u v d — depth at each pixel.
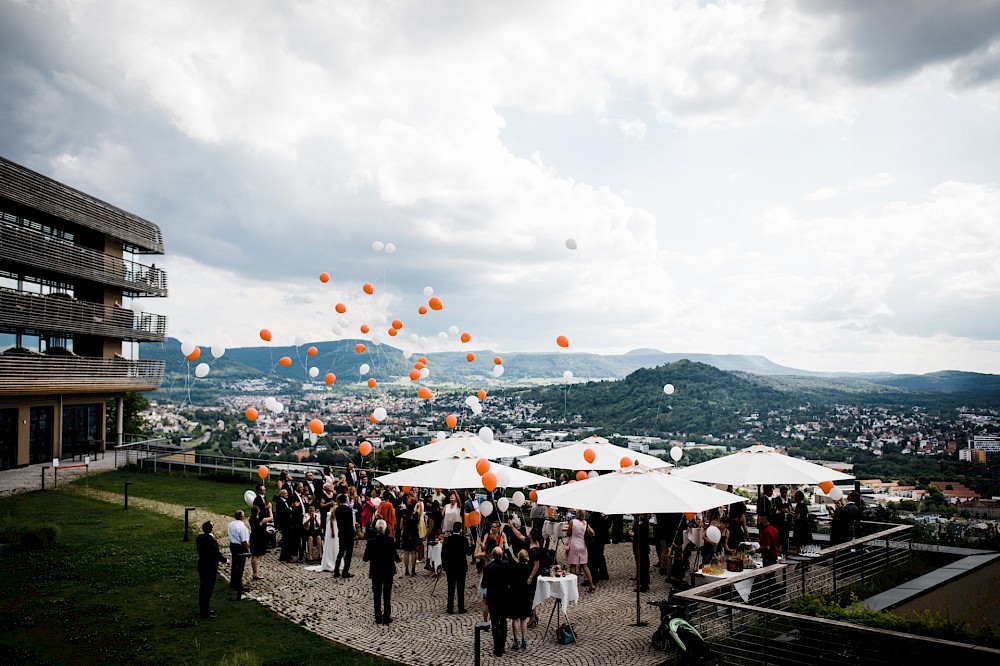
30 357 29.12
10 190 27.62
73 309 31.80
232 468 27.72
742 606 8.43
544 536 15.99
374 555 11.17
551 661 9.45
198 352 17.28
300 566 15.08
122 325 35.56
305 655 9.60
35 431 30.52
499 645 9.75
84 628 10.52
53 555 14.96
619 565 15.35
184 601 12.04
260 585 13.35
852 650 8.20
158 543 16.30
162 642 10.02
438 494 17.38
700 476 14.70
